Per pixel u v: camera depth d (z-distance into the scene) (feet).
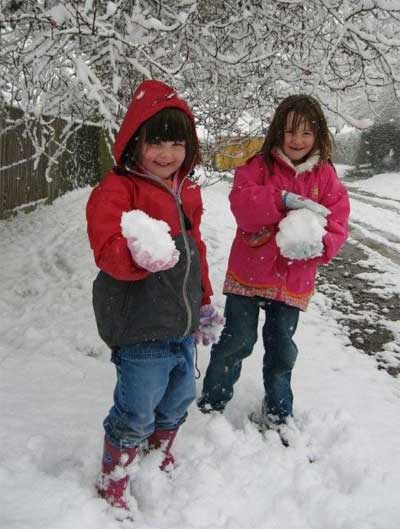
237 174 9.12
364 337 15.48
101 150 50.01
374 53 15.79
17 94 14.94
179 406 7.74
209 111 17.70
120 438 7.13
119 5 12.08
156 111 6.83
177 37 15.25
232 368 9.41
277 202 8.41
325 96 17.46
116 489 7.17
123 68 14.28
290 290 8.83
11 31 13.01
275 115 8.85
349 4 15.53
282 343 9.05
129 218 6.17
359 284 21.18
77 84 13.97
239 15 16.17
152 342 6.95
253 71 17.22
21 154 30.78
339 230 8.65
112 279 6.89
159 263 6.01
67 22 12.24
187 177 7.57
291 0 14.98
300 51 16.92
